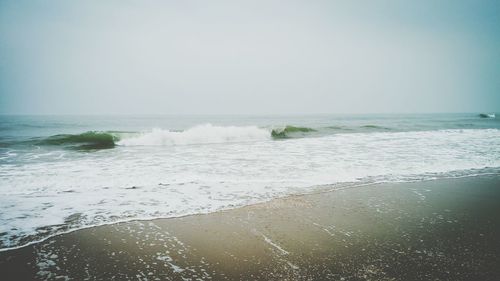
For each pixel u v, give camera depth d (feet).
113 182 22.11
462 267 10.72
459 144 45.68
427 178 24.53
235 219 15.25
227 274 10.12
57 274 10.10
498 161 32.04
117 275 10.06
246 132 55.62
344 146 43.50
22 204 16.97
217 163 29.94
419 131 72.23
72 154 35.88
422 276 10.05
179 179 23.22
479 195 20.06
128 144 46.47
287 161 31.09
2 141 45.42
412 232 13.82
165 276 10.00
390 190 20.85
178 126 100.32
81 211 16.06
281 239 12.96
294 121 139.44
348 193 20.01
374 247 12.24
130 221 14.85
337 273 10.19
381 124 105.40
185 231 13.75
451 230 14.11
